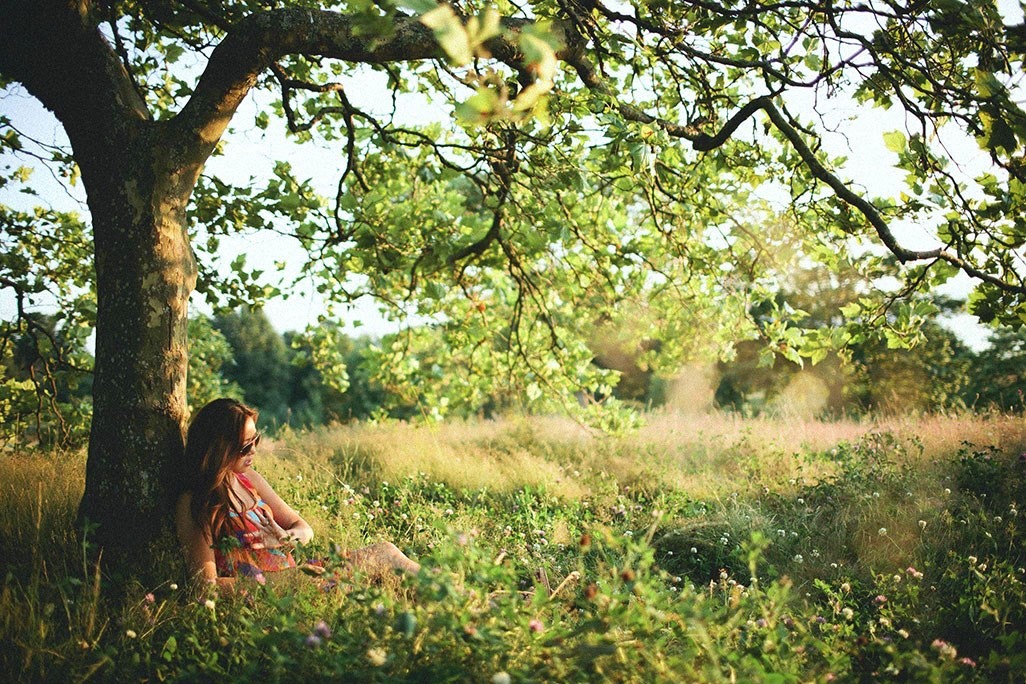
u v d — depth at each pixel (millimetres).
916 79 4340
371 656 2213
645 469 7074
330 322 7477
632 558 2379
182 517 3555
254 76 3730
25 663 2627
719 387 19688
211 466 3596
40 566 3424
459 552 2537
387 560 3660
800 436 8141
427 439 8031
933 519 4754
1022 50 3596
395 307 6961
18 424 6062
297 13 3658
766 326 5367
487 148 5391
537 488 6320
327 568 3070
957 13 3502
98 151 3609
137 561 3486
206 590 3244
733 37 4828
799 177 5184
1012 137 3252
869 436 6973
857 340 4758
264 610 3166
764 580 4422
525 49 1983
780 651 2508
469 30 1817
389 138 5543
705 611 2330
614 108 4430
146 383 3582
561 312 7297
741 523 5141
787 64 4309
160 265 3625
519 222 5586
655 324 7598
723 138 4551
